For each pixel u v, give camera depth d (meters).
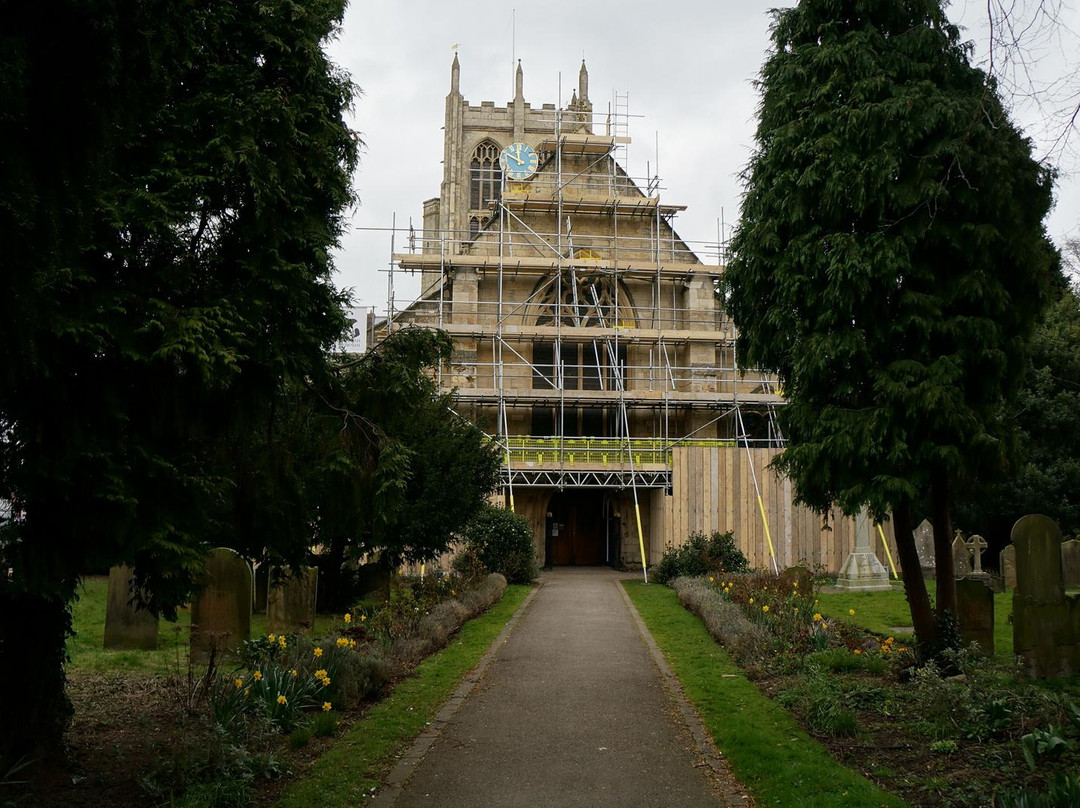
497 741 8.91
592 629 17.11
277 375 7.62
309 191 8.19
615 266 36.94
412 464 17.70
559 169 37.91
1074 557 22.28
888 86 10.91
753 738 8.62
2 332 5.59
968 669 9.67
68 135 5.86
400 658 12.59
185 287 7.05
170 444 7.26
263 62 7.96
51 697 7.38
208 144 7.14
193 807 6.56
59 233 5.99
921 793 7.04
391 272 35.78
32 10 5.39
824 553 32.00
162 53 6.45
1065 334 27.09
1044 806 6.05
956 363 10.44
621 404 34.88
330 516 9.72
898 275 10.77
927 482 10.84
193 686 10.47
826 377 11.18
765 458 32.44
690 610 19.75
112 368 6.77
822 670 11.47
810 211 11.32
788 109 11.73
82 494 6.47
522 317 38.16
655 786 7.54
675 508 31.88
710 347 37.78
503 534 27.69
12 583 6.29
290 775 7.70
